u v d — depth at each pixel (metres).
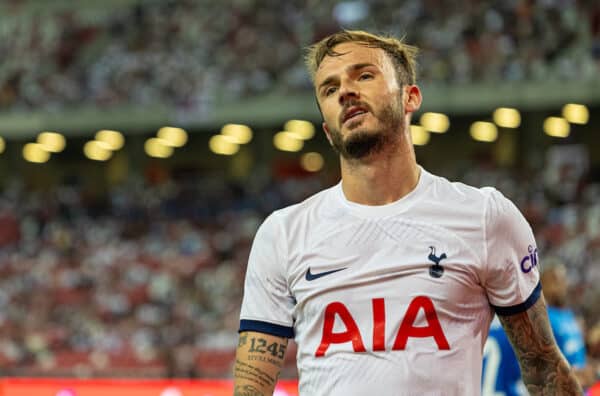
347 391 3.13
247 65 31.77
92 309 24.94
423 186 3.39
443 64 28.69
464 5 30.45
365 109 3.32
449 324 3.17
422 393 3.08
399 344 3.12
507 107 28.00
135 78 32.78
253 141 36.81
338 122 3.36
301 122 32.41
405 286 3.18
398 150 3.36
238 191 33.88
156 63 33.12
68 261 28.92
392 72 3.41
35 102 33.19
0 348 22.36
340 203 3.41
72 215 33.94
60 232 31.31
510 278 3.30
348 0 32.28
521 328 3.40
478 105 28.17
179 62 32.81
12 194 35.34
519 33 28.75
